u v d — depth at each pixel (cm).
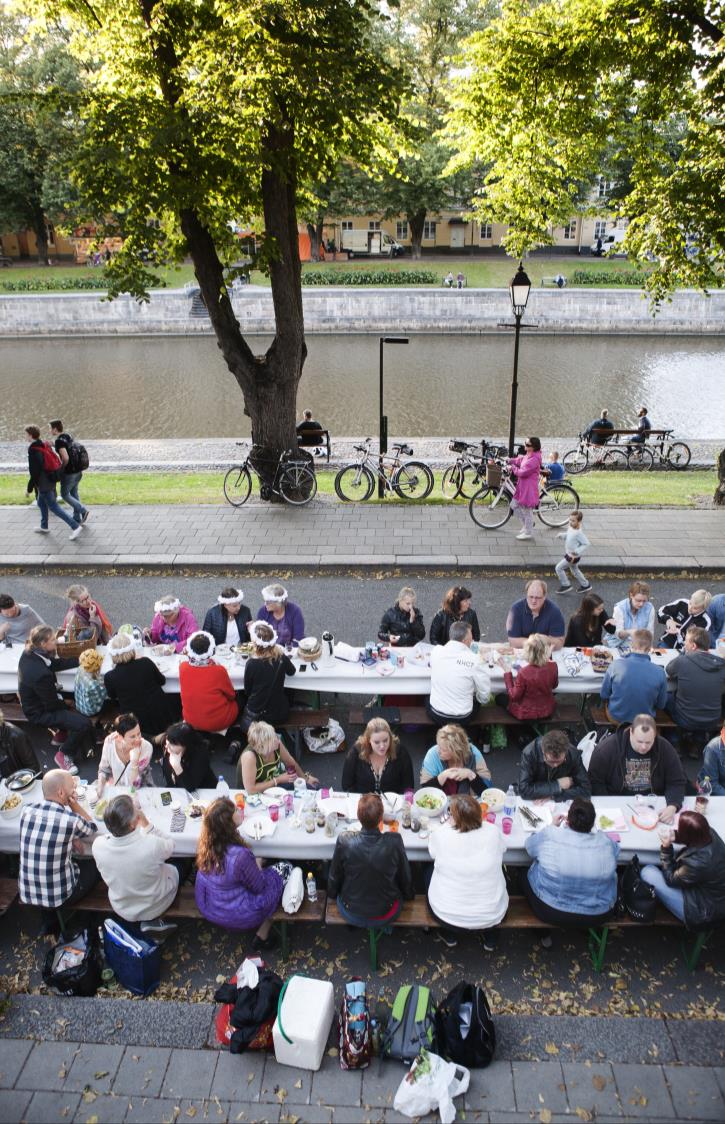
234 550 1247
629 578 1155
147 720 727
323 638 816
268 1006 463
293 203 1327
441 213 6381
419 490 1630
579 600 1093
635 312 4394
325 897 551
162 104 1143
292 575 1186
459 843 507
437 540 1281
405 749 629
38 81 4616
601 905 509
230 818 511
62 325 4506
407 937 564
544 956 549
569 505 1401
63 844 529
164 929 548
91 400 3022
